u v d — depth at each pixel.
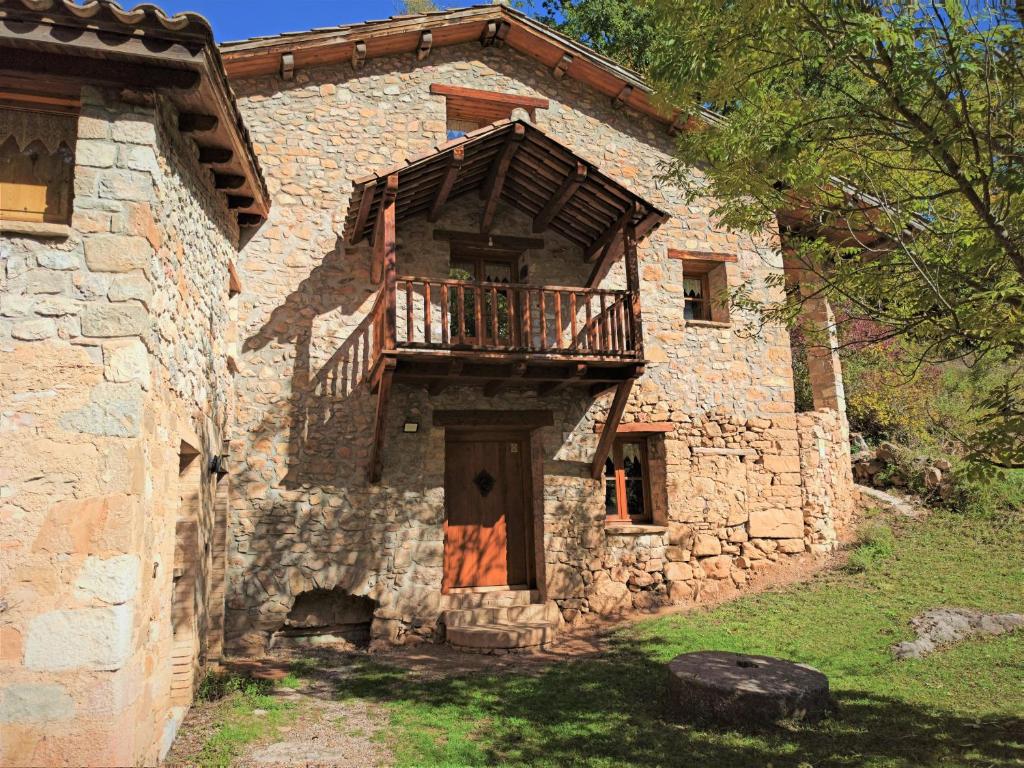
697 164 10.05
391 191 6.98
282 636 7.71
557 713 5.34
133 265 3.99
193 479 5.69
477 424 8.46
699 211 9.98
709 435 9.41
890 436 12.38
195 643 5.56
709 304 10.12
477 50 9.41
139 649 3.80
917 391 12.38
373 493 7.90
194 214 5.51
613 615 8.52
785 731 4.81
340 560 7.67
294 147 8.41
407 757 4.49
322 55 8.49
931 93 4.27
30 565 3.59
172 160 4.78
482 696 5.80
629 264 7.98
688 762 4.38
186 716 5.17
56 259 3.89
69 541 3.65
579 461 8.79
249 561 7.45
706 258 9.87
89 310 3.88
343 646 7.71
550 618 8.12
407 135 8.81
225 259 7.01
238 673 6.49
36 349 3.78
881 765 4.25
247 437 7.66
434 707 5.51
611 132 9.82
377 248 7.81
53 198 4.24
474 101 9.28
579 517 8.64
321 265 8.24
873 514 10.26
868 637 6.77
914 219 5.05
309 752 4.54
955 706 5.17
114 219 4.01
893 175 5.20
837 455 10.28
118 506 3.73
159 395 4.36
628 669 6.46
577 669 6.57
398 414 8.16
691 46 4.88
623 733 4.89
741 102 5.56
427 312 7.12
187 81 4.22
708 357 9.63
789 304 6.10
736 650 6.75
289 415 7.83
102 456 3.75
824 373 11.29
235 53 7.92
